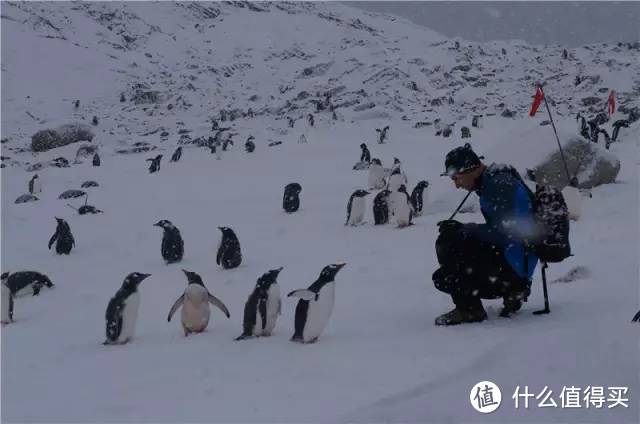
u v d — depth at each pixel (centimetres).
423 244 1091
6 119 5134
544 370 416
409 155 2903
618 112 4412
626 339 452
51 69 6381
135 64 6925
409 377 439
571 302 602
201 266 1121
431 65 6384
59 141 4291
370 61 6525
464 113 4834
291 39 8450
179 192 2225
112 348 643
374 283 821
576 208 1176
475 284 552
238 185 2316
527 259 546
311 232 1341
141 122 5278
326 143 3572
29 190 2377
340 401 408
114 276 1106
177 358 566
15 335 769
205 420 398
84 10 8469
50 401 476
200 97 6028
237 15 9581
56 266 1236
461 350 484
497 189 536
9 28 7106
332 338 571
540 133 1523
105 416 427
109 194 2255
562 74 5906
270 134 4294
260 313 608
